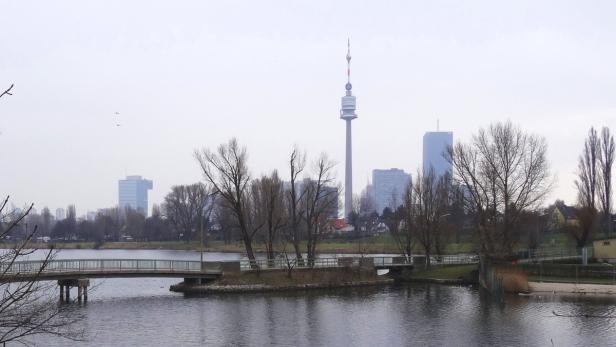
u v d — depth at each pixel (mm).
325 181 89188
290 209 102125
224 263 75438
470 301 65125
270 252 85250
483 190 84688
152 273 69438
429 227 95312
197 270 73125
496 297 65750
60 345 42656
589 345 43250
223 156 82938
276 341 44875
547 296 66875
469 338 45719
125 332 47562
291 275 77625
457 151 89125
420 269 92938
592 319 52719
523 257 95375
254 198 119125
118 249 190500
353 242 172000
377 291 74938
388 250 156375
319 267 80625
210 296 68625
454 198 105688
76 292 71062
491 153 85000
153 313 56406
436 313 57156
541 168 86375
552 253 100125
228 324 51281
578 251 100875
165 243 190000
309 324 51531
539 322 51719
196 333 47531
